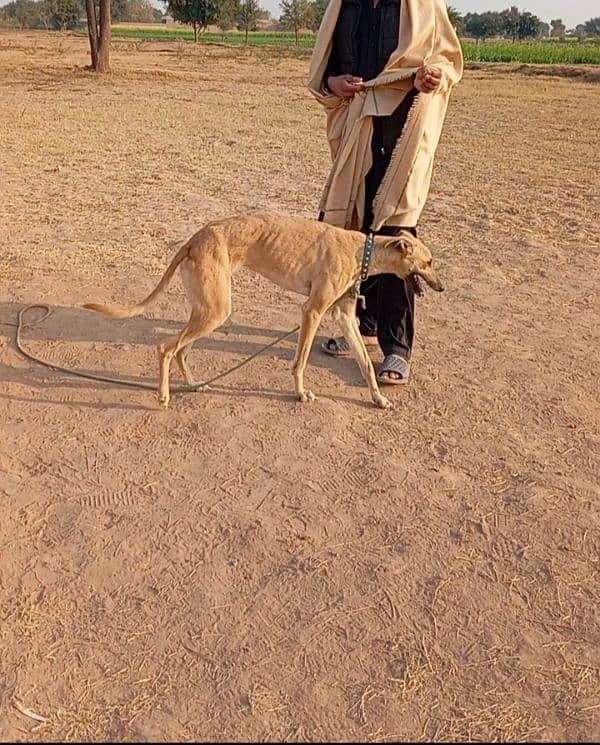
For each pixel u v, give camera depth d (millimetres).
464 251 8703
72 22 96688
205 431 4730
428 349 6023
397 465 4457
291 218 4961
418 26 4957
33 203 10031
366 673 3082
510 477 4395
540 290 7453
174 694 2951
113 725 2820
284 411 4996
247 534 3822
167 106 20922
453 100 24875
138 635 3209
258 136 16531
